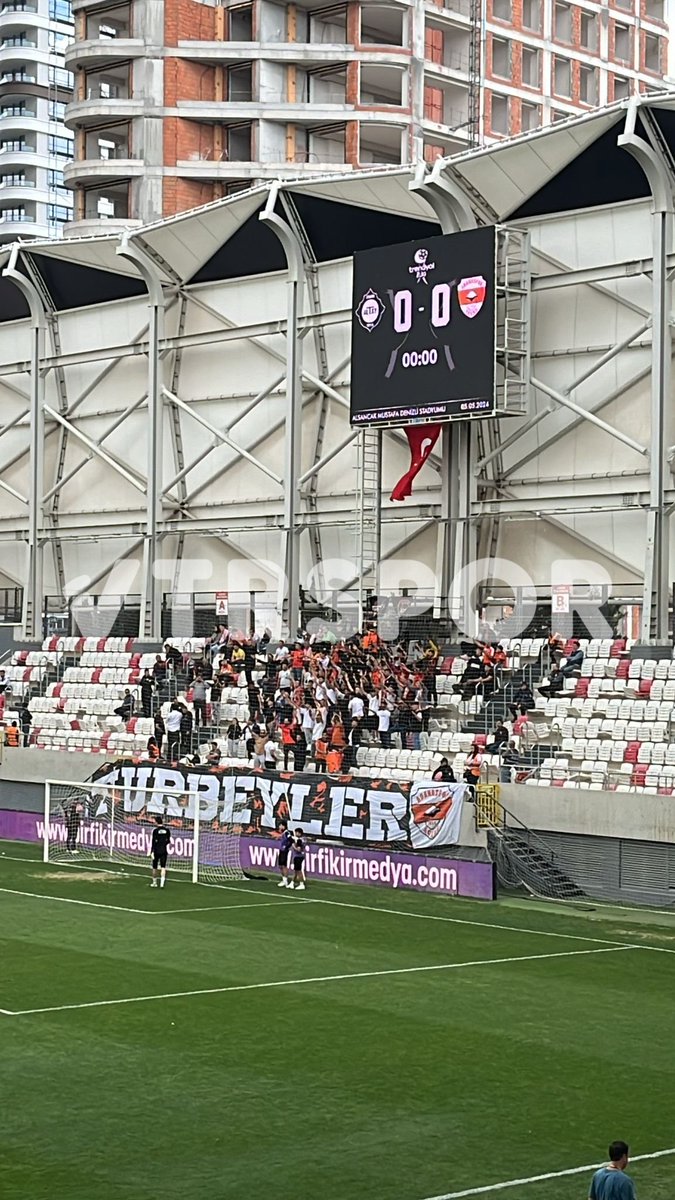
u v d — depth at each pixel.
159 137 86.25
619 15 100.69
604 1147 18.59
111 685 55.34
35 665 58.75
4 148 128.50
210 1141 18.64
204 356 57.22
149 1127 19.19
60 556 61.97
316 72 88.12
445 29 91.94
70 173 88.19
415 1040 23.88
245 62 87.00
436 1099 20.59
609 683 43.19
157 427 56.59
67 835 46.69
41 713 56.25
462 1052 23.17
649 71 102.94
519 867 39.56
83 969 29.08
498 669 45.03
